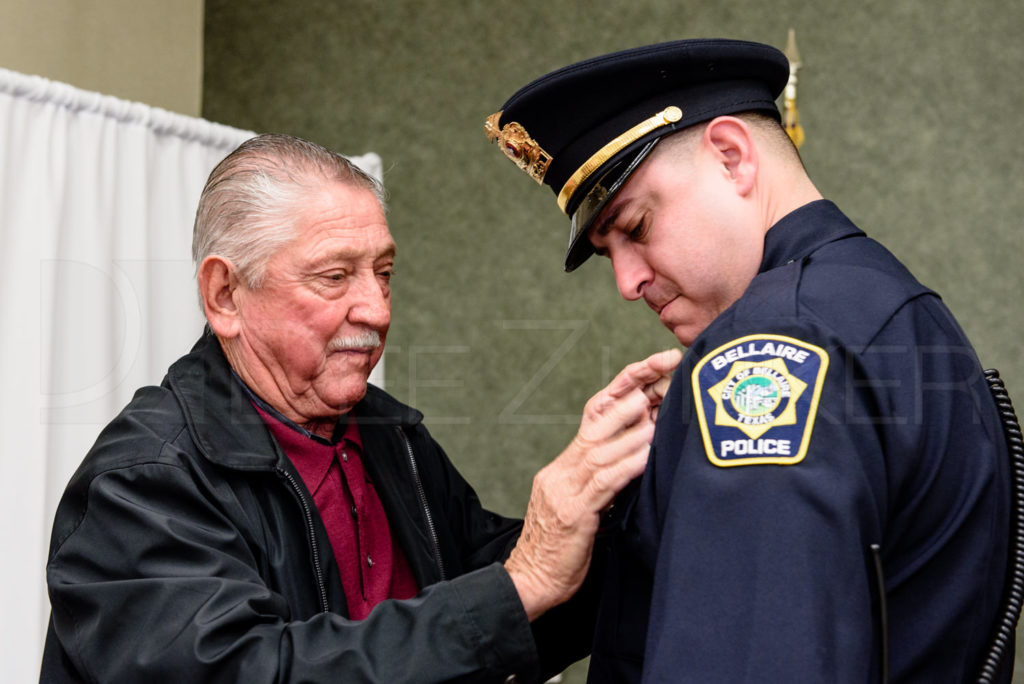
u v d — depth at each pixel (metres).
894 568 0.81
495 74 3.16
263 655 0.96
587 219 0.98
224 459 1.11
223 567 1.03
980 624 0.84
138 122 2.23
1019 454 0.92
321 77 3.33
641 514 0.87
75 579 1.05
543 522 1.01
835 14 2.84
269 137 1.20
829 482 0.72
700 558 0.74
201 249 1.17
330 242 1.12
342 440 1.28
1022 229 2.69
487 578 1.00
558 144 1.02
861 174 2.80
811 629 0.69
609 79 0.97
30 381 1.97
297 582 1.12
